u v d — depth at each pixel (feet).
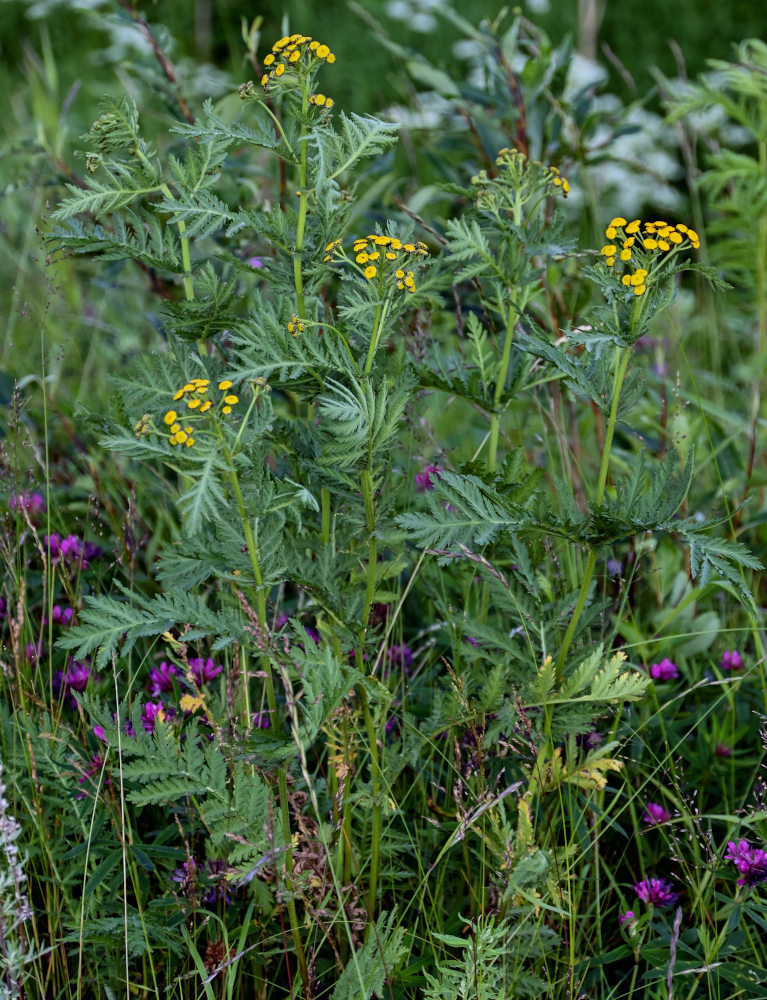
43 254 10.37
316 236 5.02
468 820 4.95
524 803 5.00
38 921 5.78
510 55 9.48
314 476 4.94
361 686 5.03
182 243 5.29
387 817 6.03
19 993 4.80
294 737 4.61
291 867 4.96
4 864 5.39
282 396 8.04
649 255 4.79
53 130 12.36
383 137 4.93
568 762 5.30
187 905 5.19
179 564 4.69
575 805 5.90
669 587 8.09
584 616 5.37
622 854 6.30
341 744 5.40
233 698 5.55
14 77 17.87
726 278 10.03
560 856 5.44
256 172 8.80
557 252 5.62
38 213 11.35
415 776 6.36
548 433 8.43
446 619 6.62
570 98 9.81
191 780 5.03
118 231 5.25
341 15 20.48
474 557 4.90
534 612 5.38
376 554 5.04
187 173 5.11
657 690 7.03
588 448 9.91
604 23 20.74
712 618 7.62
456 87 9.69
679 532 4.78
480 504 4.86
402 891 5.93
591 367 5.11
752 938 5.90
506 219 5.99
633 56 20.36
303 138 4.78
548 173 5.64
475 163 9.96
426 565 7.30
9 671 6.00
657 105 19.15
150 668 6.98
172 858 5.55
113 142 5.08
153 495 8.56
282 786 5.01
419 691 6.66
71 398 9.72
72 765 5.57
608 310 4.89
